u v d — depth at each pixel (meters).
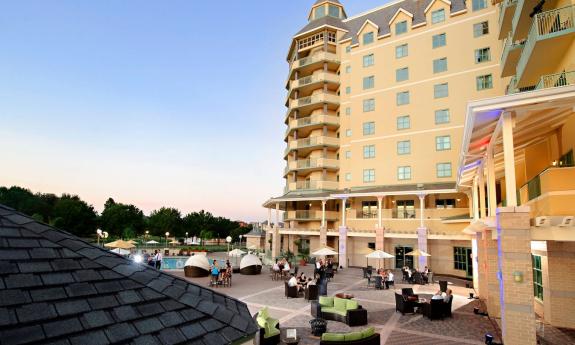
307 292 19.70
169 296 4.35
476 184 21.47
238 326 4.41
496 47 35.03
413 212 36.69
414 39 39.75
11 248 3.68
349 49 47.94
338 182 46.66
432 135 37.53
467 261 31.22
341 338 10.50
